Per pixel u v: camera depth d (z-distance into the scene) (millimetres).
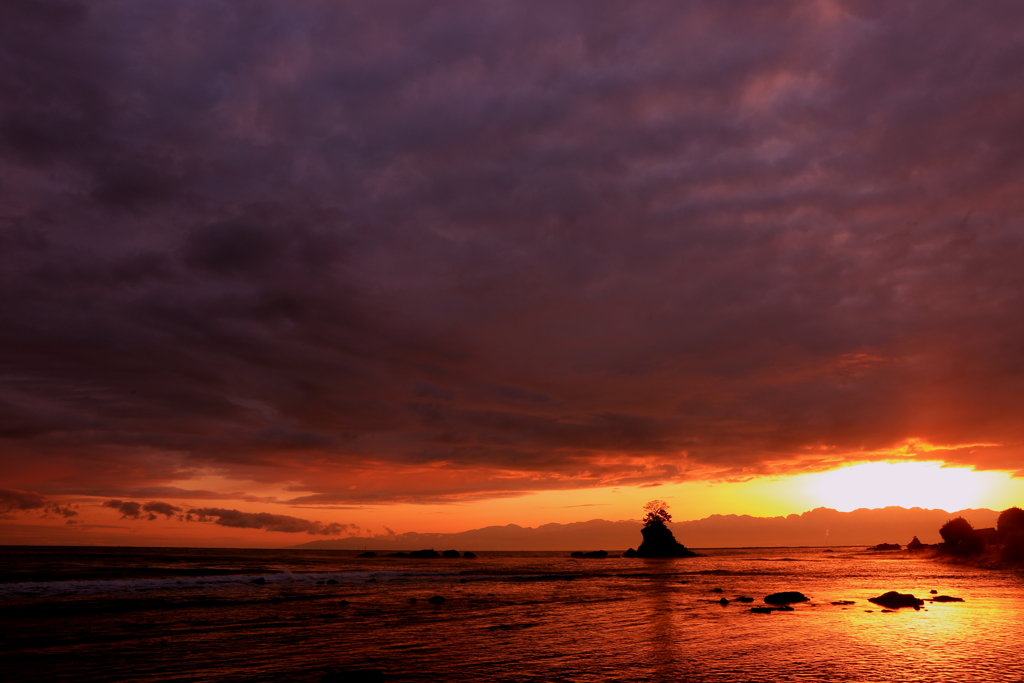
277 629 24141
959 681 14391
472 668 16578
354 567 81250
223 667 16844
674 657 17891
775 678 14867
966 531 90000
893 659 17125
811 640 20594
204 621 26328
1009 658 17203
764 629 23328
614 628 24328
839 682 14359
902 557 114562
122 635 22344
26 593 36719
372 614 29391
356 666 16953
